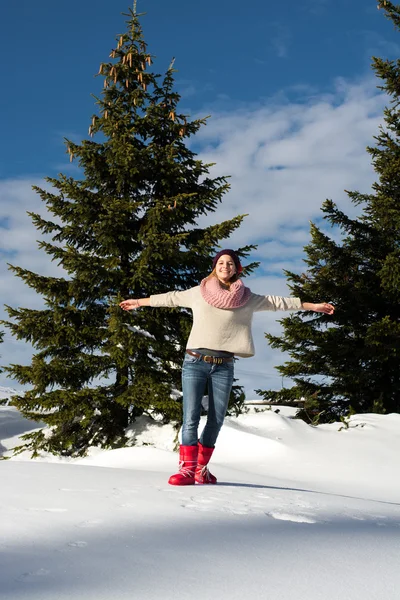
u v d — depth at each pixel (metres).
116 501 2.88
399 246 15.57
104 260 10.88
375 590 1.63
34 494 2.96
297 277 15.90
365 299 15.50
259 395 16.72
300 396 16.28
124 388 10.84
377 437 9.45
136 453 8.68
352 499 3.91
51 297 10.67
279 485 5.51
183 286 11.88
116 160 11.28
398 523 2.92
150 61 11.97
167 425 10.49
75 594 1.48
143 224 11.49
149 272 10.52
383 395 15.40
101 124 11.67
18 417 13.91
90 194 11.30
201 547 2.02
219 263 4.36
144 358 10.80
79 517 2.44
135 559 1.83
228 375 4.37
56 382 10.44
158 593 1.52
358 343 15.67
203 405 10.24
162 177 11.70
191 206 11.29
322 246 15.71
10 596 1.44
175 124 11.86
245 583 1.64
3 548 1.88
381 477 7.30
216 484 4.32
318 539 2.25
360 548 2.13
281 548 2.06
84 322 10.95
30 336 10.50
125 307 4.53
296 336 15.56
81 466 4.83
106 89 12.10
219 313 4.27
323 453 8.51
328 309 4.43
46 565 1.72
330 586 1.65
